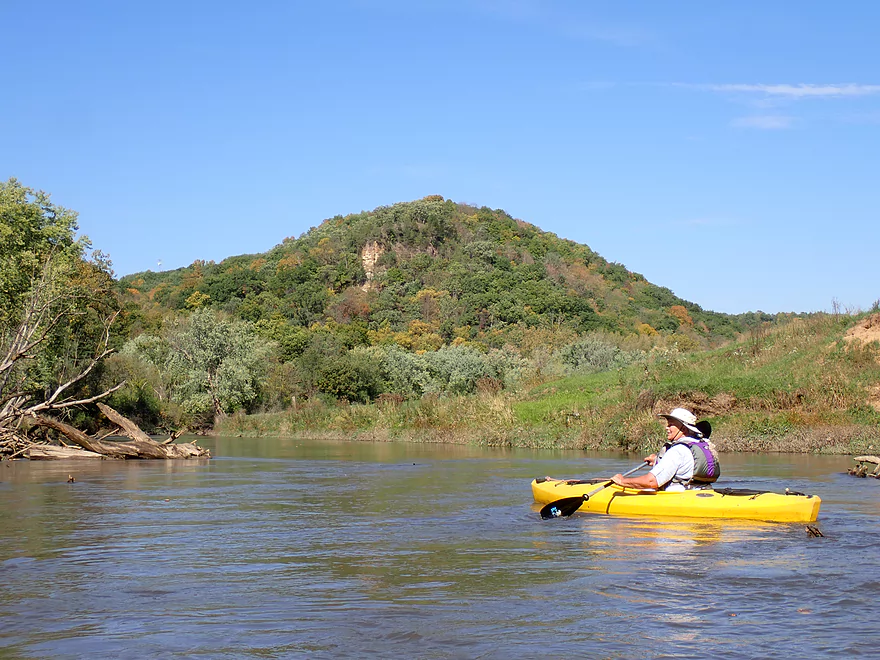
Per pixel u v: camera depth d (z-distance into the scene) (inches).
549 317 3690.9
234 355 1926.7
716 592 249.4
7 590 258.1
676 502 394.9
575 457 842.2
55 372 1198.9
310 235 5378.9
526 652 197.0
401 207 5073.8
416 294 4042.8
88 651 199.2
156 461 834.2
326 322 3646.7
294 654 196.4
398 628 215.6
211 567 290.2
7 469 729.6
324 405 1739.7
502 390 1519.4
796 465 695.1
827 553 305.7
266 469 716.0
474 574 275.7
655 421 945.5
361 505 457.4
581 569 281.4
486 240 4776.1
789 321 1264.8
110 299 1286.9
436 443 1203.2
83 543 339.0
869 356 1010.1
